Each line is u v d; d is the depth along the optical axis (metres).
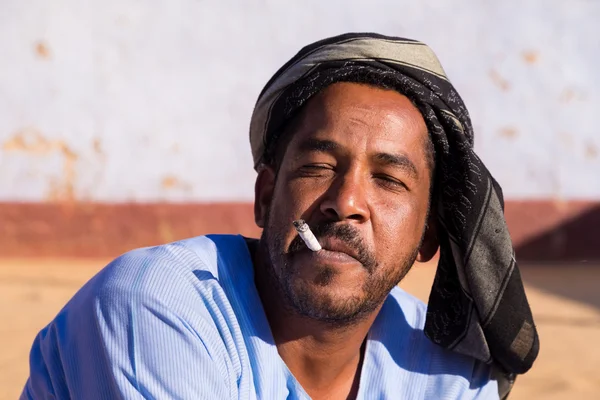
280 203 1.85
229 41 10.47
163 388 1.68
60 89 10.20
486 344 2.06
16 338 5.77
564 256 10.47
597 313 7.18
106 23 10.29
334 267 1.74
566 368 5.26
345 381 2.02
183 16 10.40
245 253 2.00
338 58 1.88
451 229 1.98
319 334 1.88
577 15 10.70
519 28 10.70
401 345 2.13
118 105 10.30
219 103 10.45
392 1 10.61
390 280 1.84
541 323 6.70
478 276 1.98
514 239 10.47
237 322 1.84
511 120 10.70
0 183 10.06
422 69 1.90
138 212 10.04
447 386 2.09
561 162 10.66
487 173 1.94
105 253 10.00
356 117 1.83
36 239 9.91
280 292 1.88
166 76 10.38
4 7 10.14
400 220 1.84
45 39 10.20
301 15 10.55
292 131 1.90
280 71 1.97
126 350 1.72
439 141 1.92
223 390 1.74
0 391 4.45
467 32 10.66
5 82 10.14
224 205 10.16
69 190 10.12
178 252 1.90
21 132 10.12
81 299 1.87
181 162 10.38
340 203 1.76
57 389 1.92
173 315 1.74
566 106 10.70
